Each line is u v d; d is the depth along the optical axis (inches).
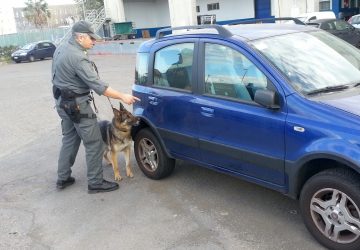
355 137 129.6
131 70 769.6
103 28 1593.3
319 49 173.8
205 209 185.0
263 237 157.9
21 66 1201.4
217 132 174.9
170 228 171.8
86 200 207.9
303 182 149.9
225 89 172.7
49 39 1818.4
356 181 133.3
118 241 165.8
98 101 471.8
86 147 210.7
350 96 146.6
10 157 292.5
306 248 148.0
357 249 136.9
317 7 1038.4
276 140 151.1
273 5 1069.1
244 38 170.7
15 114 454.9
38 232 180.1
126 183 223.5
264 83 156.4
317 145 137.0
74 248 164.2
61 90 203.3
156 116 207.9
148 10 1721.2
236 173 173.6
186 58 191.0
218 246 154.9
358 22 882.8
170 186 213.3
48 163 271.0
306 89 150.8
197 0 1531.7
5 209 206.2
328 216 142.3
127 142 223.6
